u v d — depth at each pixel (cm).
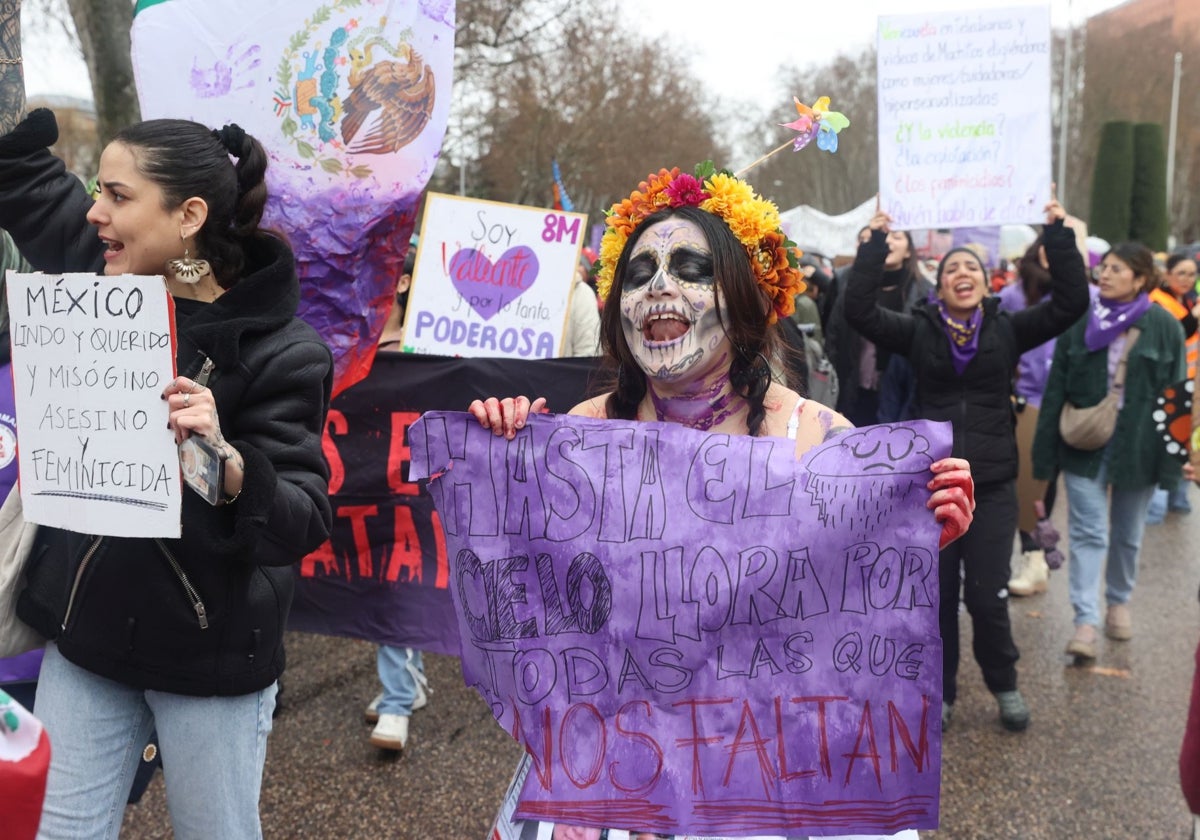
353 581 402
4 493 254
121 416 180
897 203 430
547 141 2498
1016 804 363
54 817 194
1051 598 623
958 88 426
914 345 426
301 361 201
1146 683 482
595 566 199
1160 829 347
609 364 226
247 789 208
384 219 329
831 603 195
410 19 321
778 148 223
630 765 194
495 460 202
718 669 196
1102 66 4184
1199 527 827
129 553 194
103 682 201
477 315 491
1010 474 418
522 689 199
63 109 1808
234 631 200
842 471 196
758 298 209
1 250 251
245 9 320
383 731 382
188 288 207
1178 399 310
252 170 207
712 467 199
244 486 181
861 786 193
